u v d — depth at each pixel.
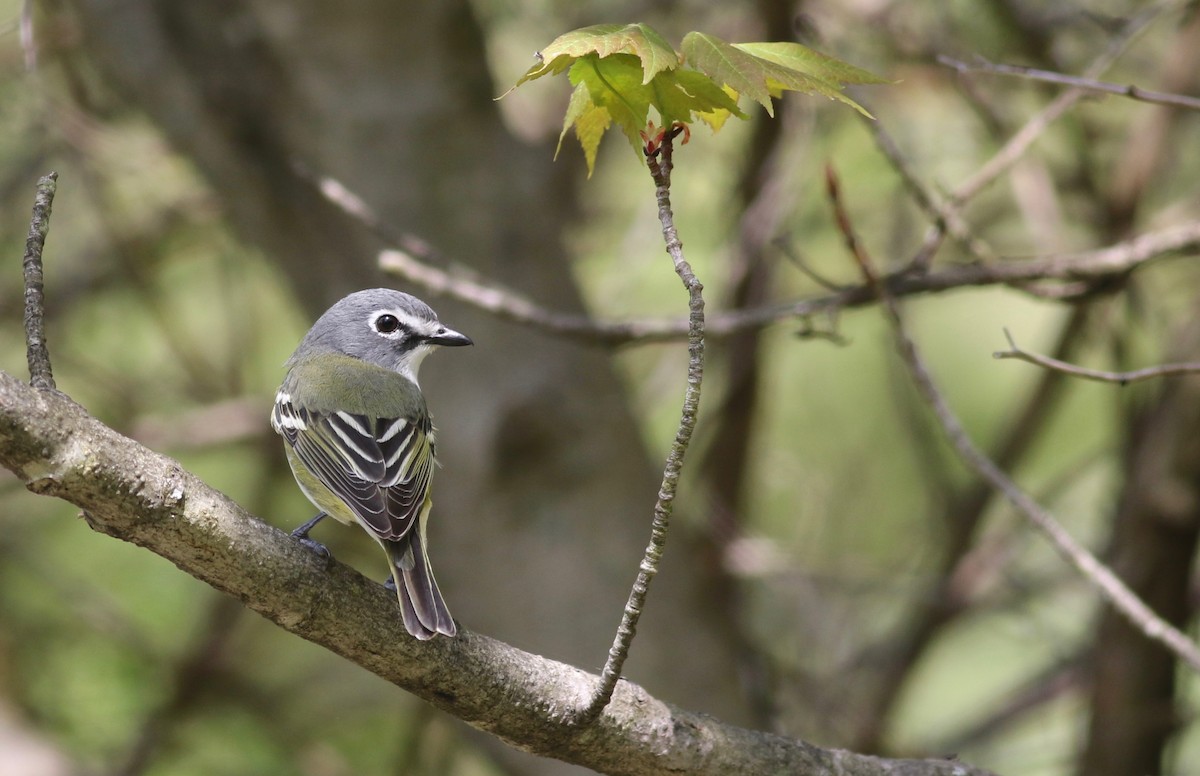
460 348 11.20
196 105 11.16
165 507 5.32
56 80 13.37
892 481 15.93
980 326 15.87
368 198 11.16
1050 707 14.41
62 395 5.22
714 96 5.24
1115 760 11.41
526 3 14.68
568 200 14.92
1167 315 13.24
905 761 6.48
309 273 11.52
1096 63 9.73
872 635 15.12
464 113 11.34
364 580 5.83
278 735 13.96
